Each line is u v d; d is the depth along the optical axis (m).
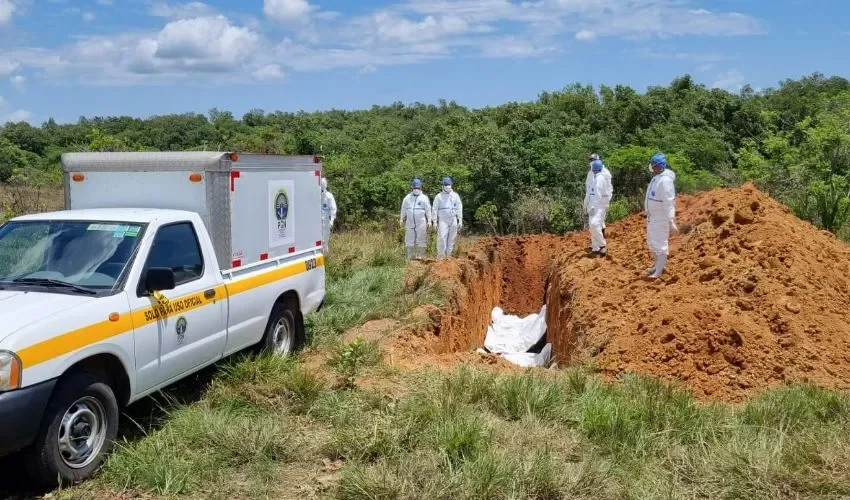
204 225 6.71
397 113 77.12
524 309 18.72
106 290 5.50
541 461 5.14
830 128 25.77
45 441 4.76
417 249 17.03
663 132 33.00
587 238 17.11
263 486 5.02
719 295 9.16
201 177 6.72
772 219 10.73
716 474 5.11
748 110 36.59
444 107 79.44
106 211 6.45
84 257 5.81
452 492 4.86
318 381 6.88
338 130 55.75
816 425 5.93
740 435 5.68
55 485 4.94
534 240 20.69
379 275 13.41
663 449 5.51
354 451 5.49
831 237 11.85
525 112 40.94
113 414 5.31
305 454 5.52
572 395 6.65
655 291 10.24
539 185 30.62
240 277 7.07
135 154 6.88
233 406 6.34
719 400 7.07
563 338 12.05
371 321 10.34
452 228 16.84
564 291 12.99
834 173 24.20
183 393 6.76
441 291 12.30
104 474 5.07
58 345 4.84
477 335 15.07
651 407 6.11
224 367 6.95
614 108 38.88
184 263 6.31
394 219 27.80
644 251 12.91
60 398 4.85
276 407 6.39
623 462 5.35
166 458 5.20
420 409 6.09
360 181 31.12
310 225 8.67
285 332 8.16
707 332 8.04
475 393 6.57
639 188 26.38
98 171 7.00
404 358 8.55
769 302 8.68
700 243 11.12
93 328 5.14
